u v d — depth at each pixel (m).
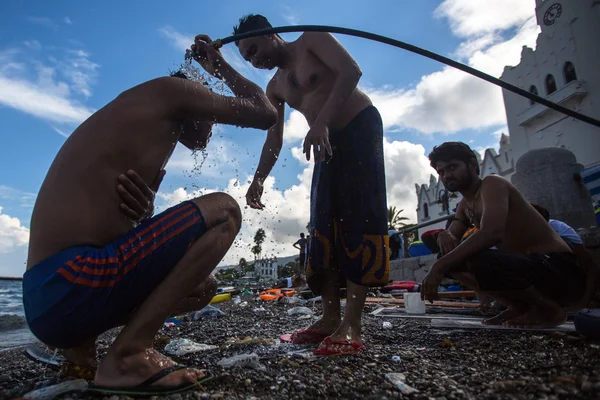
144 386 1.41
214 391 1.48
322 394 1.44
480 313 4.16
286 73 2.76
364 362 1.93
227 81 2.05
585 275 2.87
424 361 1.92
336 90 2.32
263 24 2.60
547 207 6.57
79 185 1.43
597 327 2.07
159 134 1.57
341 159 2.50
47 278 1.34
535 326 2.81
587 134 17.34
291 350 2.33
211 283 2.16
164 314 1.48
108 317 1.43
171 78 1.62
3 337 5.51
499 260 2.73
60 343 1.43
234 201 1.69
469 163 3.09
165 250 1.46
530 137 20.47
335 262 2.62
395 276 9.95
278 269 15.84
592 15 17.34
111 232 1.46
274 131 3.03
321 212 2.57
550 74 19.22
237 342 2.63
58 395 1.46
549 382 1.42
